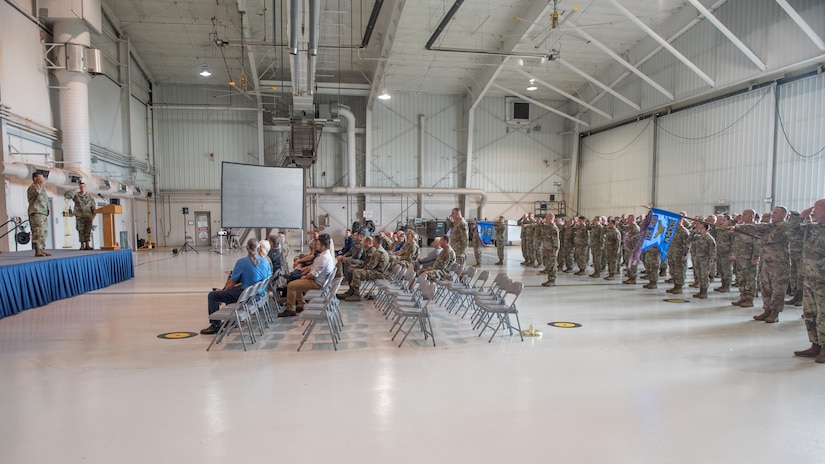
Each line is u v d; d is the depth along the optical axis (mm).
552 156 24219
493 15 14648
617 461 2629
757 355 4668
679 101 15898
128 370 4152
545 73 19922
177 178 21656
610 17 14945
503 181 23906
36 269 7070
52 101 12602
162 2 14953
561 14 14078
